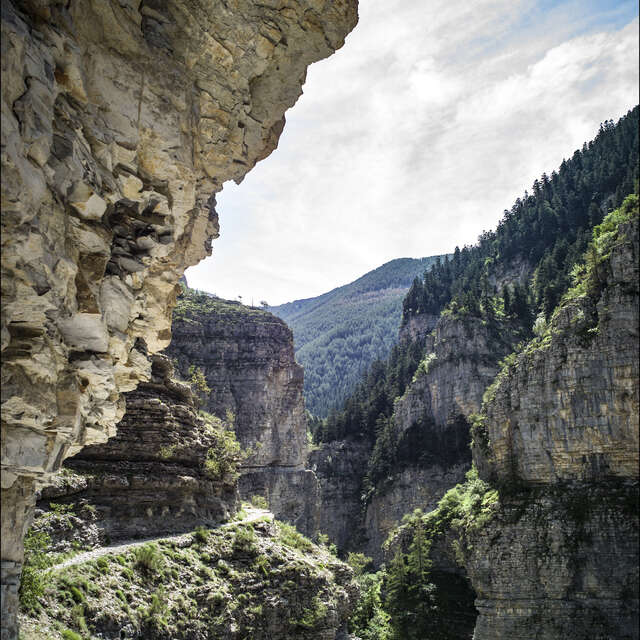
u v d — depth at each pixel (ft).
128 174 68.33
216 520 225.15
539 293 615.16
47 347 56.95
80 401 66.18
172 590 171.94
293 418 571.28
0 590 58.39
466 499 404.36
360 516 634.84
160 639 153.69
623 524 300.81
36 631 112.88
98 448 200.85
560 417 337.31
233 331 571.69
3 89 47.39
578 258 585.63
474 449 398.42
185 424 235.20
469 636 358.84
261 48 83.46
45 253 53.06
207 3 77.05
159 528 199.52
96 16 64.69
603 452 325.83
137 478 199.82
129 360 87.35
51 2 57.06
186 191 78.28
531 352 360.48
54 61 56.29
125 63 67.77
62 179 55.77
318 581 218.38
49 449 60.39
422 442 604.49
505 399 365.40
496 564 320.50
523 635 300.61
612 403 325.01
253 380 560.20
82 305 61.05
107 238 63.57
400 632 353.92
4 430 55.72
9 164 46.68
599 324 337.52
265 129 97.81
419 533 398.62
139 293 80.64
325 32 87.56
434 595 379.55
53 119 55.62
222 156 90.79
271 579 205.87
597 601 293.23
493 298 655.76
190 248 105.50
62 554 159.33
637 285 336.29
